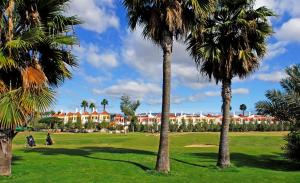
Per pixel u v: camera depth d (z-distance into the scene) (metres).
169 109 17.55
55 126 108.88
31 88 13.88
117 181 14.94
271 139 49.56
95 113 153.88
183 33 18.19
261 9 20.98
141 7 18.17
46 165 18.83
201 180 15.84
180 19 17.05
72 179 15.01
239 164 22.39
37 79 13.96
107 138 54.00
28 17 14.63
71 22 15.62
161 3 17.28
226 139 20.84
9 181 14.03
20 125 13.88
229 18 21.30
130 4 17.94
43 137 60.62
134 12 18.62
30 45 14.06
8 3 13.88
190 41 21.66
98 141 46.88
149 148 32.28
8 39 13.95
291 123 22.31
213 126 107.38
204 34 20.88
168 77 17.58
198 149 32.34
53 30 15.27
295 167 21.36
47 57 15.59
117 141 46.66
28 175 15.61
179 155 26.23
